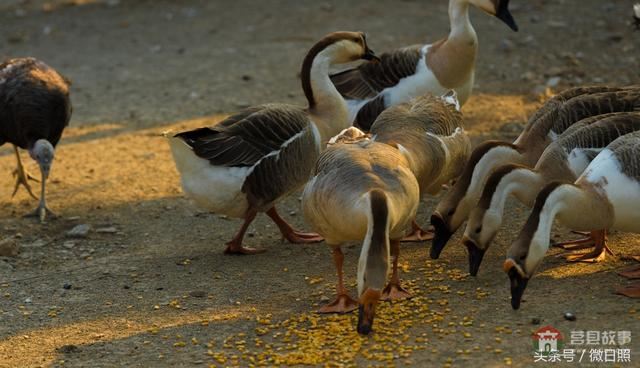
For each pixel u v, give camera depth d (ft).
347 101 50.42
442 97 43.37
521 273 32.27
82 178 53.52
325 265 40.04
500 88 65.21
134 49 82.43
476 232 35.70
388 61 49.96
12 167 56.80
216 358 31.42
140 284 39.01
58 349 33.09
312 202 33.81
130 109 66.44
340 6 89.66
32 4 99.76
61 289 38.88
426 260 39.55
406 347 31.07
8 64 50.65
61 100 49.62
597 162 35.24
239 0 95.71
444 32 78.48
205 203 40.83
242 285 38.27
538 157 41.16
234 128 40.50
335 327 32.91
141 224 46.50
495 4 50.65
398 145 36.91
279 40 81.15
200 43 82.64
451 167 41.34
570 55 70.79
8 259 42.39
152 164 55.36
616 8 83.35
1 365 32.04
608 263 37.50
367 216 30.73
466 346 30.86
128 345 33.09
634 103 41.68
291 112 42.29
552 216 33.09
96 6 97.96
